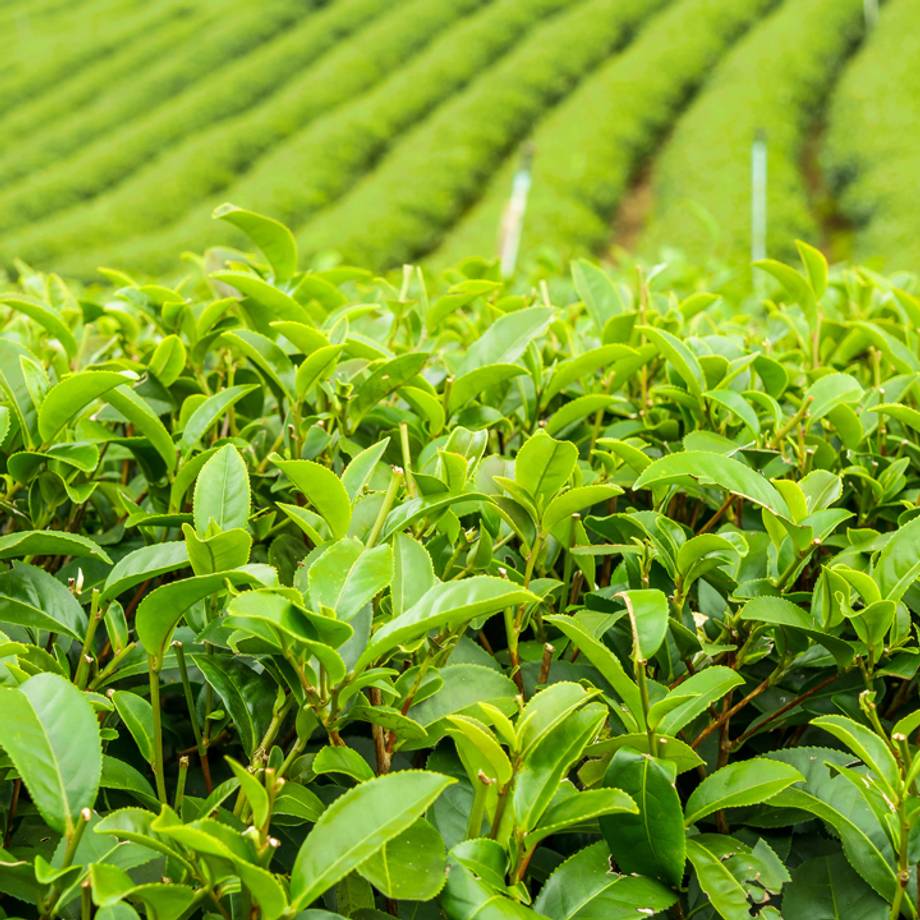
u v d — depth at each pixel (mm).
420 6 32500
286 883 1098
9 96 32250
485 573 1560
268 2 34250
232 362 2332
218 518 1445
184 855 1130
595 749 1324
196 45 32469
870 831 1354
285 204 23250
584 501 1472
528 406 2123
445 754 1458
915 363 2088
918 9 27312
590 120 25203
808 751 1464
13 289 3541
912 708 1767
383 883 1114
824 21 27547
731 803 1297
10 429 1688
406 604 1308
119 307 2682
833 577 1421
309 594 1193
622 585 1653
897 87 23094
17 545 1434
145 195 24672
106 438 1758
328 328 2186
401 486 1568
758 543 1698
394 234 21141
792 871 1442
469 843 1176
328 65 29938
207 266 2578
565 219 20562
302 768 1349
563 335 2543
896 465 1882
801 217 19750
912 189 19094
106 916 1092
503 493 1629
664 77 26922
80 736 1159
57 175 26953
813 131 24609
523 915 1098
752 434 1880
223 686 1383
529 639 1875
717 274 4121
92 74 32625
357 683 1183
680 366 1943
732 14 29781
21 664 1334
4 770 1370
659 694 1398
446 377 2113
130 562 1376
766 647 1599
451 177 23328
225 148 26375
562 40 28906
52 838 1376
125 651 1438
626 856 1268
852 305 3225
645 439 2131
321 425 1900
